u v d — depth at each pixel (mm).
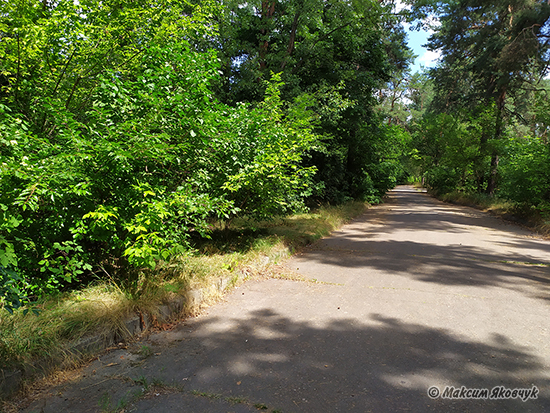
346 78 15164
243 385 2961
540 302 5141
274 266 7055
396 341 3834
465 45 25281
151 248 3840
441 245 9828
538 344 3787
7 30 5273
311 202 17047
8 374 2684
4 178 3309
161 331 4016
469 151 26469
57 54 5664
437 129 36531
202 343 3744
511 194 15734
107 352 3463
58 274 3699
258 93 13102
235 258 6320
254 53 14195
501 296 5379
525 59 20906
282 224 10922
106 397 2744
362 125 20141
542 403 2742
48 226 3955
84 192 3664
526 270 7062
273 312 4676
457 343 3797
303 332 4055
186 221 4953
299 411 2619
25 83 5188
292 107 11102
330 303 5043
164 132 4875
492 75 25391
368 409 2652
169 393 2830
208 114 5184
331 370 3219
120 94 4613
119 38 6242
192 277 5102
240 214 7527
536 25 20453
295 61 13781
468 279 6316
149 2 6516
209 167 6090
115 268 4711
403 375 3143
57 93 5766
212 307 4836
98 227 4031
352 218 16406
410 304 5016
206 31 7629
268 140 7086
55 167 3607
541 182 14656
